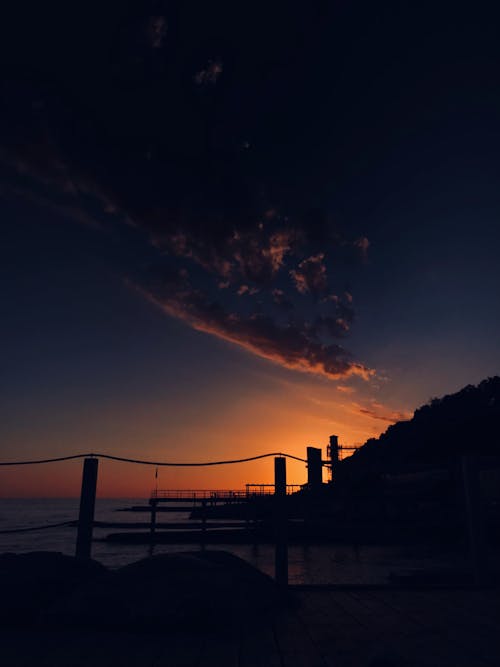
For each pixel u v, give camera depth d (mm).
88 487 7586
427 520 32062
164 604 5043
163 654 4230
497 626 5238
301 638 4762
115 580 5500
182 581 5375
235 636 4824
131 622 4949
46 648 4402
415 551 26234
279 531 7555
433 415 55562
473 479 8109
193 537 35062
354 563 22016
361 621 5465
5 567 5797
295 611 5969
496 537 23672
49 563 6062
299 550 28406
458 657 4145
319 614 5809
